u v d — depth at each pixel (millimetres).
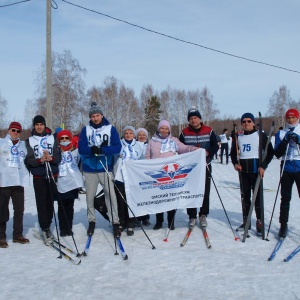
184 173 5859
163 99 61875
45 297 3686
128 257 4820
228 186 11844
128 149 6418
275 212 7402
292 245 5184
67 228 5922
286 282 3910
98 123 5676
